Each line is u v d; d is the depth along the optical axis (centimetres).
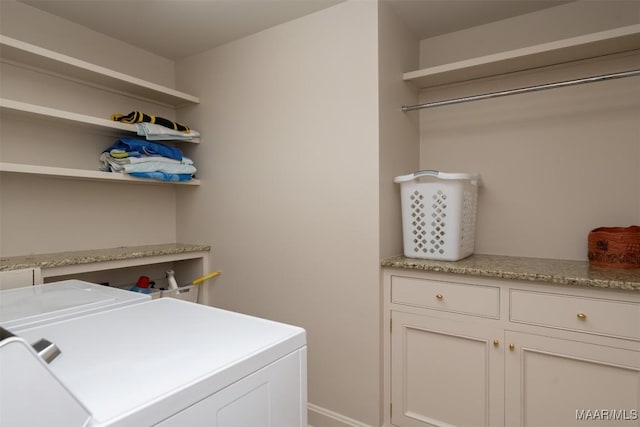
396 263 183
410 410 185
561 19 197
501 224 214
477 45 220
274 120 224
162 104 270
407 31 220
